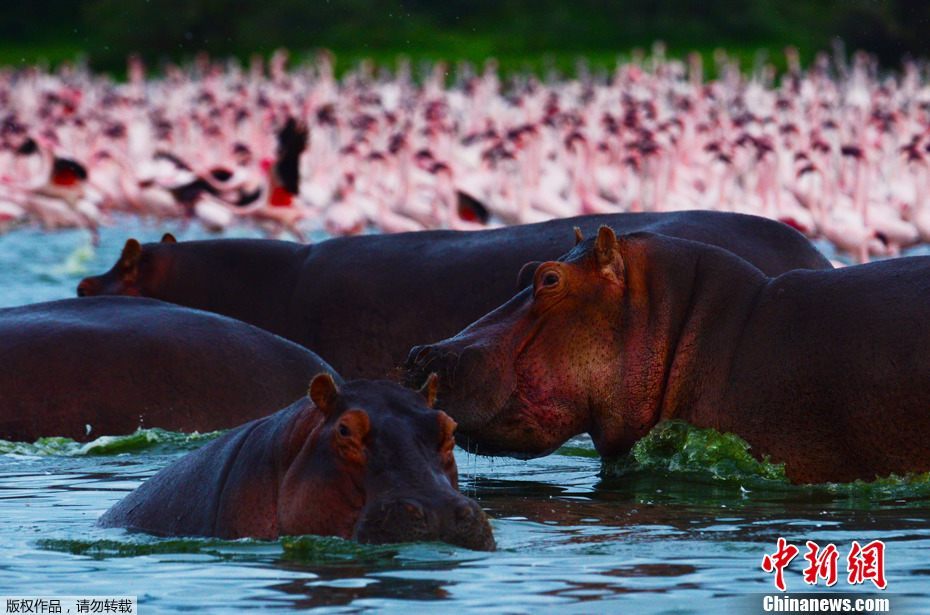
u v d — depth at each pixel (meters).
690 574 24.33
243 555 24.80
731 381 33.75
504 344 33.16
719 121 174.75
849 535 27.45
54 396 38.34
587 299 33.84
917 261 33.72
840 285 33.62
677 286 34.41
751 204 137.50
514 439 33.50
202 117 190.88
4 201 131.25
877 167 159.00
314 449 24.25
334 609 22.00
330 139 181.00
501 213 142.25
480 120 195.25
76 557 25.66
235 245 49.34
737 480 33.41
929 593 23.33
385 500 23.17
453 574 23.86
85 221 132.38
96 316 40.50
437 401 32.47
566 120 181.38
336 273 47.50
